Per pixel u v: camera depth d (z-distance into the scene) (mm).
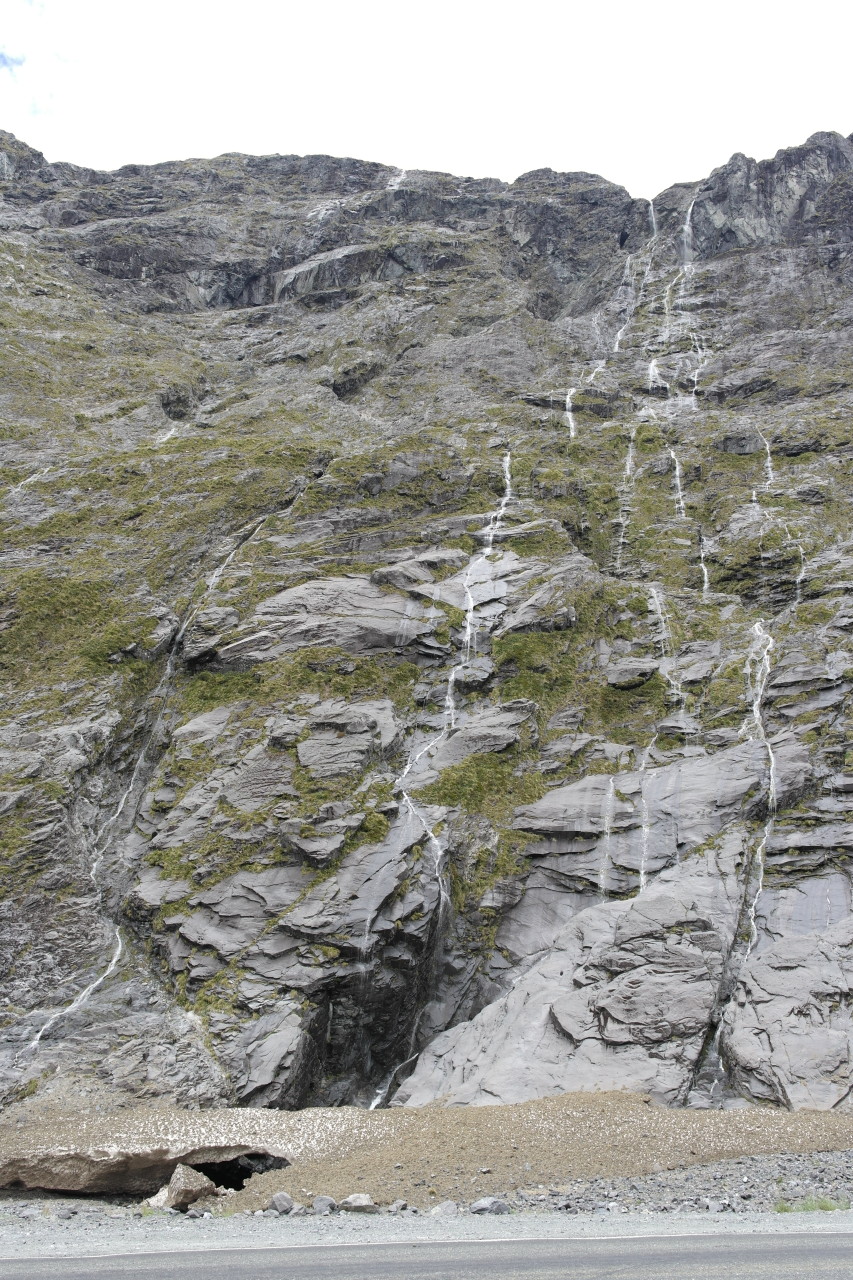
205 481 46844
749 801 30750
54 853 29531
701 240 78875
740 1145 18781
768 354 63031
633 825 31141
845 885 28266
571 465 51000
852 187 77375
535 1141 18984
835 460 49750
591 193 87750
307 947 26734
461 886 30250
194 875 29188
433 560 41562
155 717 36281
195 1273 11875
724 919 27203
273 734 32812
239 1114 21641
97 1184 18953
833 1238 12500
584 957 26797
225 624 38531
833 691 34281
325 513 44406
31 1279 11852
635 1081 22500
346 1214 15867
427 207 87000
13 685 35469
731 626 39562
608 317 72500
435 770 33312
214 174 91062
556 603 39312
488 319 70812
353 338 67250
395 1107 23125
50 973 27125
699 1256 11766
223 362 66438
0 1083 23500
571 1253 12172
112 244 75188
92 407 54594
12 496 44750
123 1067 24016
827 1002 23844
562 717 35875
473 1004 28734
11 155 86750
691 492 49750
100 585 40094
